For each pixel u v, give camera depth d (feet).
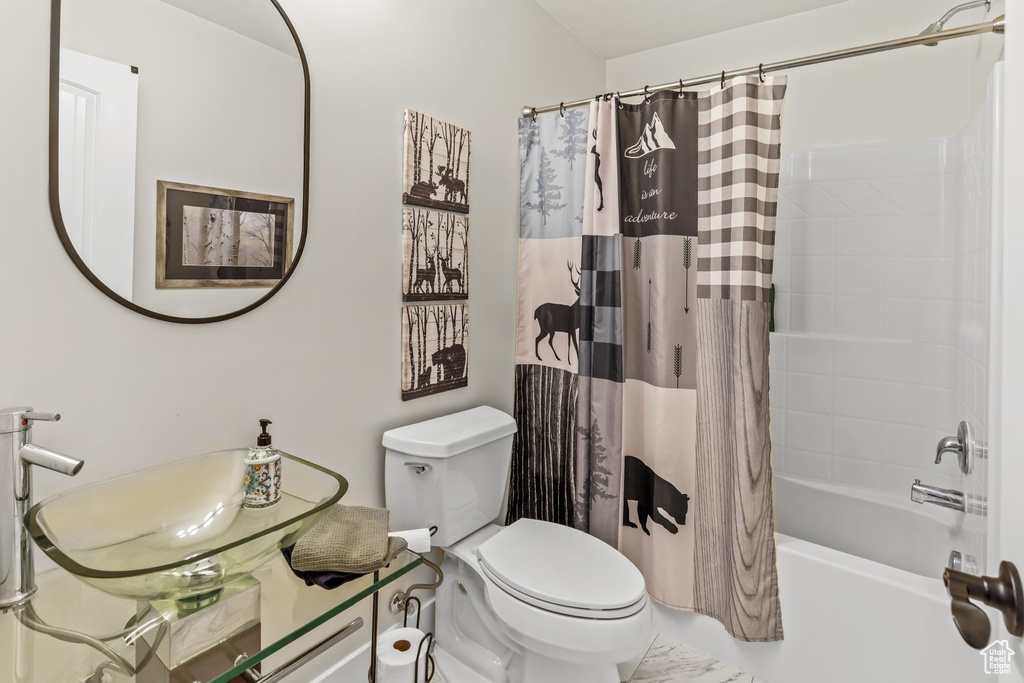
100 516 3.20
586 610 4.58
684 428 6.03
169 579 2.65
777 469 8.21
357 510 4.22
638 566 6.45
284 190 4.42
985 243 4.67
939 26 5.53
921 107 7.07
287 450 4.63
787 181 7.99
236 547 2.82
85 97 3.33
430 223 5.82
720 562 5.80
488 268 6.72
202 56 3.85
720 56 8.34
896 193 7.28
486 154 6.58
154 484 3.51
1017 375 1.61
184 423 3.93
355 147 5.02
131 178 3.54
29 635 2.82
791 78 7.87
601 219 6.30
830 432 7.80
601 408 6.39
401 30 5.42
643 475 6.36
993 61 5.04
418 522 5.32
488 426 5.81
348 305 5.07
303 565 3.48
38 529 2.80
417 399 5.88
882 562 7.13
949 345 6.95
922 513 6.84
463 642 5.87
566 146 6.70
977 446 4.74
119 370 3.59
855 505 7.35
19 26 3.09
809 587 5.59
